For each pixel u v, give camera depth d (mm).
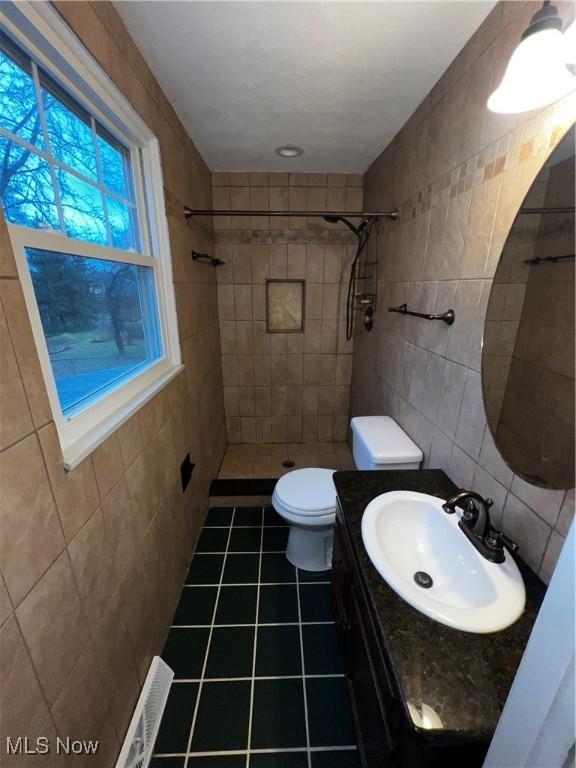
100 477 917
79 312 971
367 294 2412
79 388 973
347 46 1176
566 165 732
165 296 1574
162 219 1485
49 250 804
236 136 1890
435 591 959
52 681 711
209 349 2381
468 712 593
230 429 3098
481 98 1070
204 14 1038
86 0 871
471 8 1005
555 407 775
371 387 2354
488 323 1009
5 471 595
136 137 1278
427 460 1483
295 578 1758
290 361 2932
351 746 1125
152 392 1285
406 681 637
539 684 430
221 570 1805
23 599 631
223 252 2631
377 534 1011
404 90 1431
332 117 1675
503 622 736
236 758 1099
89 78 921
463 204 1180
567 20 734
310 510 1640
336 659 1378
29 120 777
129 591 1088
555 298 771
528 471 863
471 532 942
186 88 1431
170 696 1255
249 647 1422
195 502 1941
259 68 1298
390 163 1947
